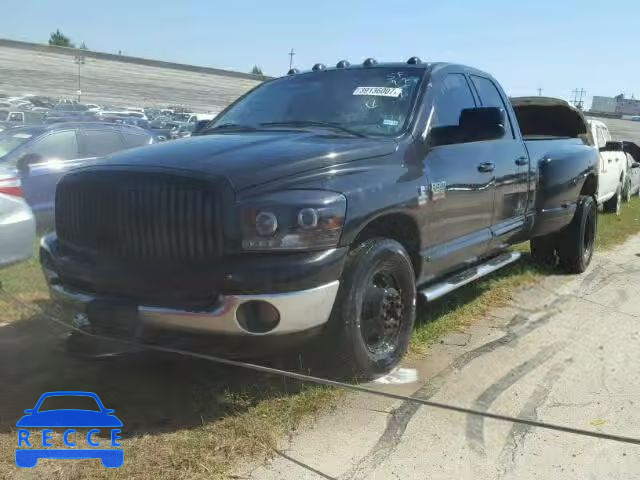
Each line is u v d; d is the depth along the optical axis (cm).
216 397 367
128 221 345
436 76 481
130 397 367
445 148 455
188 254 333
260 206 326
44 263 403
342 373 378
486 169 494
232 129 474
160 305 335
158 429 331
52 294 386
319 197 340
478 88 538
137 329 341
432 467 311
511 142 558
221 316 324
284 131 438
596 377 424
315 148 376
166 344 350
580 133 813
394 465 311
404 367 426
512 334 505
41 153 872
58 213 387
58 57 7631
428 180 421
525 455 325
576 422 361
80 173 371
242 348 338
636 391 404
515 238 586
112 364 413
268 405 358
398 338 409
